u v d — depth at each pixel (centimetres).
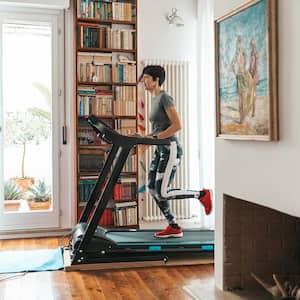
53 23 511
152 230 452
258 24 250
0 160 494
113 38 511
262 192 255
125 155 375
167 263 381
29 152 511
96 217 369
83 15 503
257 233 313
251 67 258
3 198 496
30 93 512
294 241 319
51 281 336
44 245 453
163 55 541
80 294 306
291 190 227
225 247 307
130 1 523
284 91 231
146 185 525
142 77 453
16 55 507
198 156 524
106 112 507
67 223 516
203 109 511
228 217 307
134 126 518
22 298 299
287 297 269
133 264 373
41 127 515
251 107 259
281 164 235
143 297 300
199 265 378
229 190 297
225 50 291
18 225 500
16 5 493
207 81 505
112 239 404
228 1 290
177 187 534
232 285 310
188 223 537
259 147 258
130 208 507
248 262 312
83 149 504
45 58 516
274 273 316
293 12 222
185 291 311
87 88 505
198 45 516
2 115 497
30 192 512
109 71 509
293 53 223
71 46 515
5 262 386
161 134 417
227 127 291
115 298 298
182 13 546
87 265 367
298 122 220
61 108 516
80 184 498
